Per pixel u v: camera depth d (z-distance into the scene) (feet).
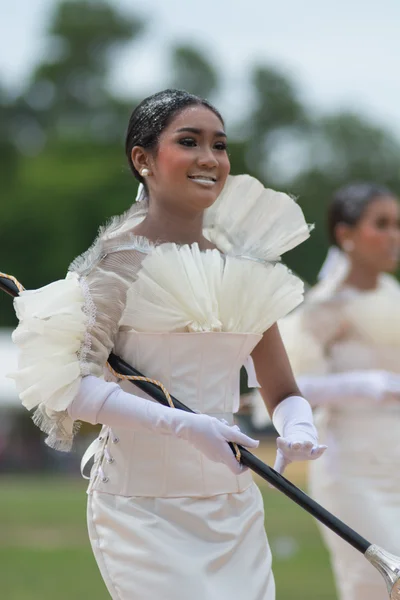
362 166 422.82
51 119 439.22
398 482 49.06
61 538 107.34
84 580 77.87
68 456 276.82
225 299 34.37
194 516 33.09
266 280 35.01
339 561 49.03
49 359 32.83
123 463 33.71
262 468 32.53
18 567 85.46
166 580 32.04
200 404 33.99
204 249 36.01
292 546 99.19
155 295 33.73
